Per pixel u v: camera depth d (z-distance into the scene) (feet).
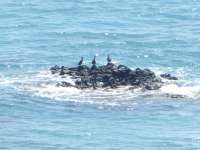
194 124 545.44
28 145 515.09
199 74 627.46
